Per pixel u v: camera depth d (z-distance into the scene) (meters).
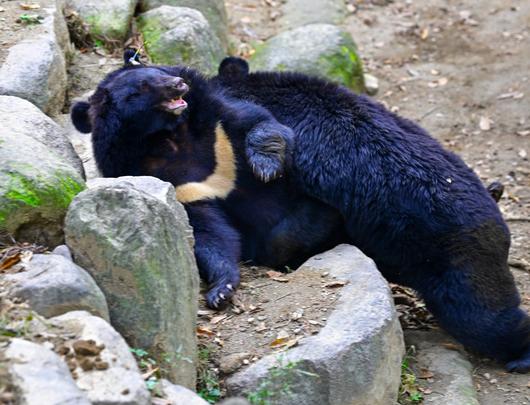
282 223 11.66
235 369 9.20
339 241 11.75
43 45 13.48
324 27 18.62
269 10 21.52
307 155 11.58
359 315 9.45
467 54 20.30
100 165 11.60
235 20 20.78
